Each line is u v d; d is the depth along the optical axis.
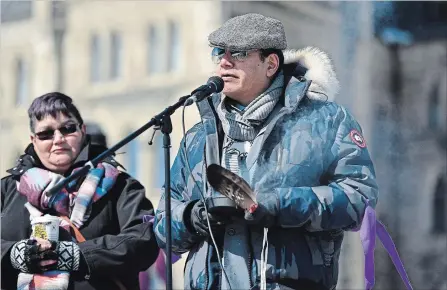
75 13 46.59
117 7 45.66
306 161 6.97
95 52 46.59
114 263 8.07
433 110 52.22
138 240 8.16
